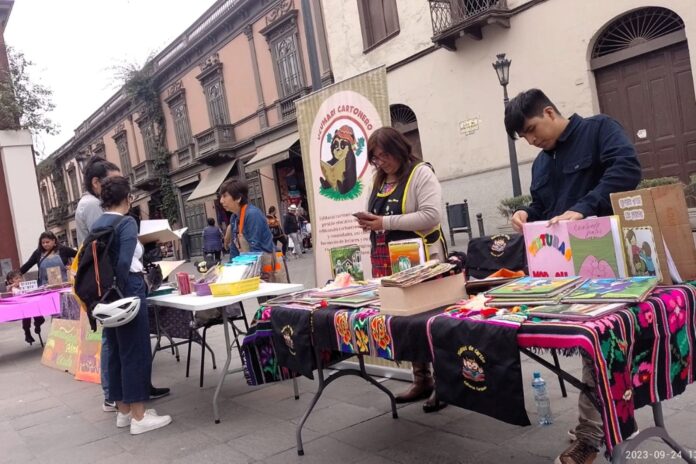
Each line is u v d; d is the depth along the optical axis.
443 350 2.13
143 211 29.12
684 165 9.46
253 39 18.36
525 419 1.87
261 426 3.51
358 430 3.24
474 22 11.05
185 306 3.69
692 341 2.06
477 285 2.57
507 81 9.88
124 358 3.55
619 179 2.29
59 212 40.00
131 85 24.53
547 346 1.80
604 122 2.45
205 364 5.29
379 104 3.97
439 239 3.28
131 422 3.73
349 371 3.15
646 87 9.73
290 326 2.98
